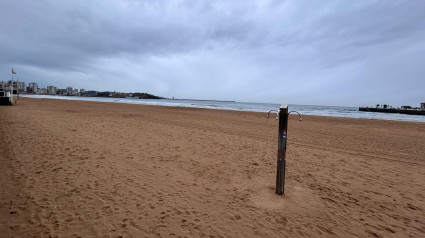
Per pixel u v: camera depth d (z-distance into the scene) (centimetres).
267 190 396
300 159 640
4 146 595
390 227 296
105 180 406
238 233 263
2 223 255
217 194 371
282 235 264
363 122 2197
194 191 379
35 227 252
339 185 441
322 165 586
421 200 384
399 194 407
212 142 837
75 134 830
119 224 267
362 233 279
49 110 1973
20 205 298
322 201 364
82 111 2095
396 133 1383
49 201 314
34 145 625
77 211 292
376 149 837
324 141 981
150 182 410
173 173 468
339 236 270
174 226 270
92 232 249
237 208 325
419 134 1367
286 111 358
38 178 395
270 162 594
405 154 760
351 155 717
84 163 496
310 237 264
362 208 346
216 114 2606
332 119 2488
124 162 524
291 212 321
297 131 1307
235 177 461
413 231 289
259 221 292
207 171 493
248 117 2309
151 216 290
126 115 1909
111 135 859
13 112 1545
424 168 585
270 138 997
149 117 1822
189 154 637
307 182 450
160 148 691
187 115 2252
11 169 428
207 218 293
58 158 519
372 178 493
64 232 246
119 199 333
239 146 788
